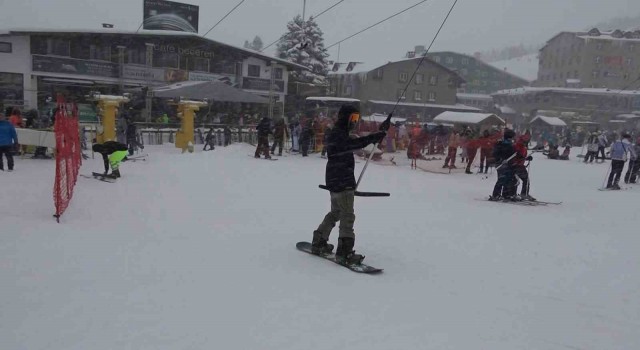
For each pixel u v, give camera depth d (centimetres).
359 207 873
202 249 532
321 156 1961
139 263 470
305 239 605
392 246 603
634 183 1602
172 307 371
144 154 1734
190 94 2245
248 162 1598
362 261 529
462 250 604
